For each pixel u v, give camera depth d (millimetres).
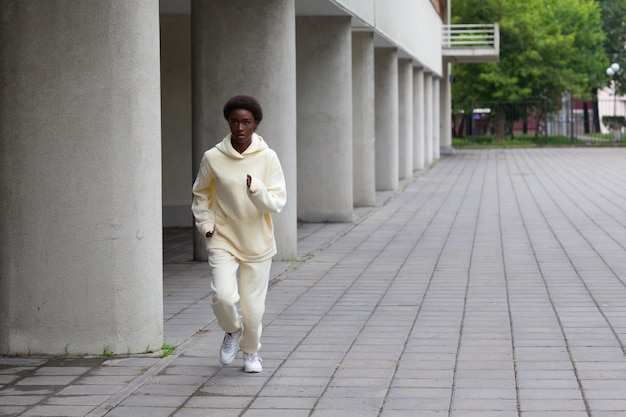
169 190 23484
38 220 10008
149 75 10055
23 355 10125
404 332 11336
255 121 8969
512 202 29484
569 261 17219
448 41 57500
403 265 17031
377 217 25656
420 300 13477
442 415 7961
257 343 9430
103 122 9867
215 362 9914
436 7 51594
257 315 9227
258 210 8969
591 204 28453
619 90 96938
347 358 10039
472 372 9383
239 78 16984
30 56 9844
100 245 10000
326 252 18875
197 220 9086
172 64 23250
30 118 9898
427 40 45188
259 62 16984
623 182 37219
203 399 8562
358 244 20125
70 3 9781
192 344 10734
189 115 23391
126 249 10055
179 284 14961
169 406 8359
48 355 10117
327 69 23984
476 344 10633
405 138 40094
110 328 10094
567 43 73750
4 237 10094
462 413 8008
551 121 83312
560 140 77062
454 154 62781
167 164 23406
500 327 11539
